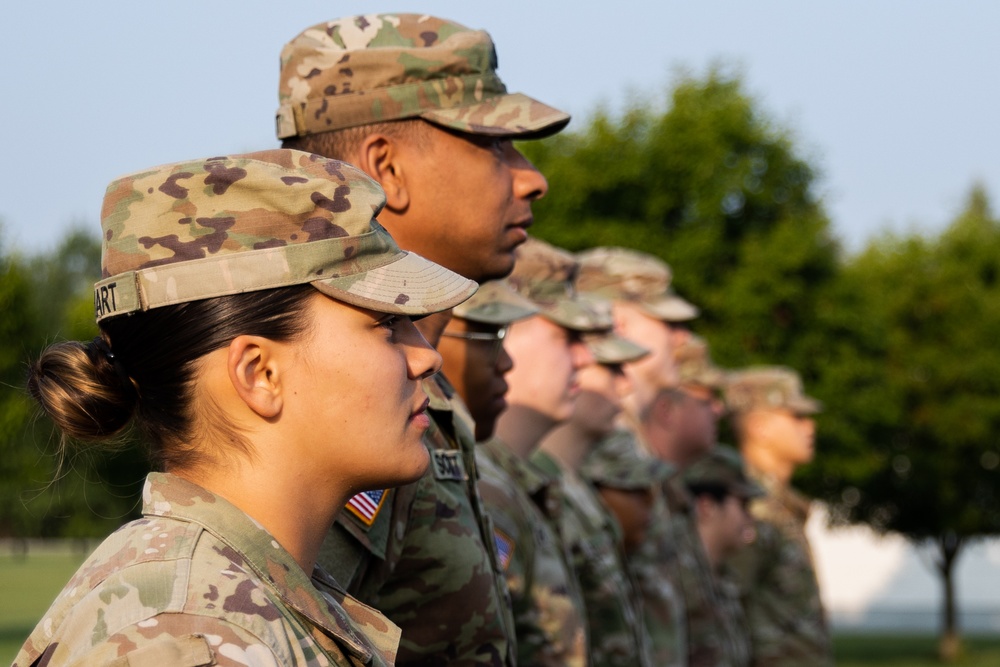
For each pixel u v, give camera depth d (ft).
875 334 104.83
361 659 9.04
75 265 276.21
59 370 9.33
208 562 8.41
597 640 24.04
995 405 122.01
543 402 22.03
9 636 98.12
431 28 15.43
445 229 15.25
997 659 124.16
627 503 28.35
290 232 9.10
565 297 22.47
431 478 13.73
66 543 277.64
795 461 42.86
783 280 99.96
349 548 12.39
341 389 9.19
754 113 105.19
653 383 33.09
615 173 102.32
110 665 7.72
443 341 17.76
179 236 9.02
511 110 15.19
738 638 37.24
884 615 195.93
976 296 125.39
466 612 13.94
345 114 15.03
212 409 9.12
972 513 121.90
